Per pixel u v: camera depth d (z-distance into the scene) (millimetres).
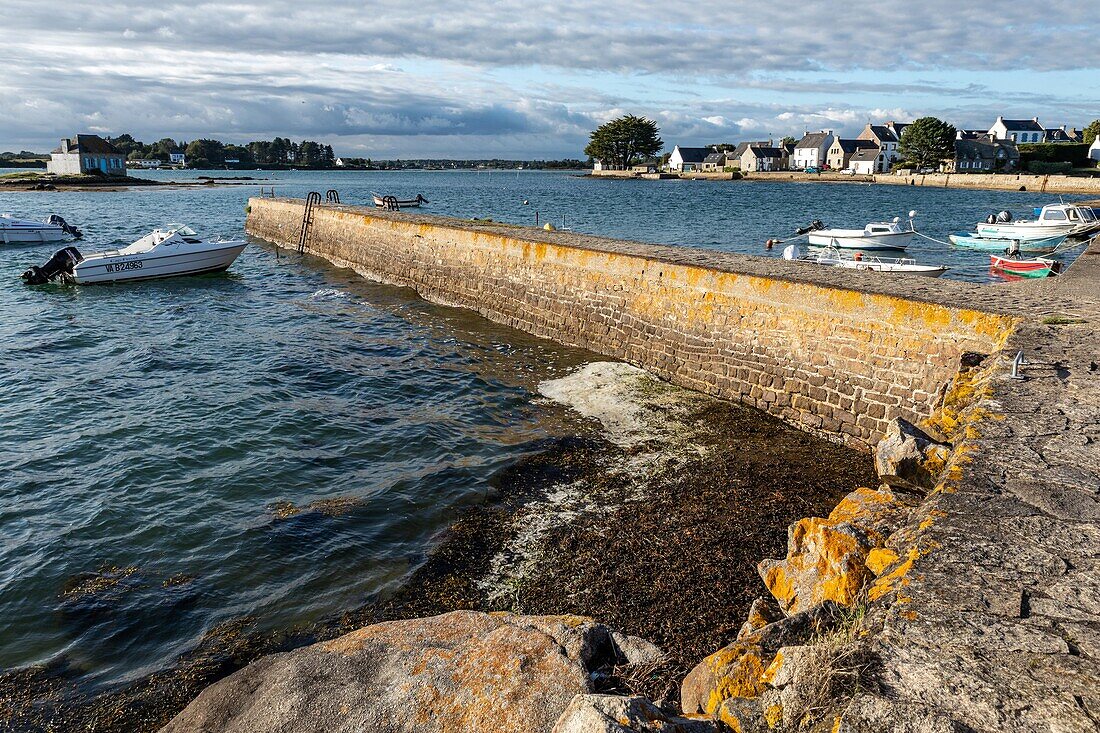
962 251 31578
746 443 10711
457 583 7188
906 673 2928
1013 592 3420
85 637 6551
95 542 8125
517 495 8977
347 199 77500
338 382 13672
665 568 7254
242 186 103125
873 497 5551
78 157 99625
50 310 20766
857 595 3930
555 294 17047
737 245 34469
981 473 4715
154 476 9742
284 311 20484
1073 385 6473
